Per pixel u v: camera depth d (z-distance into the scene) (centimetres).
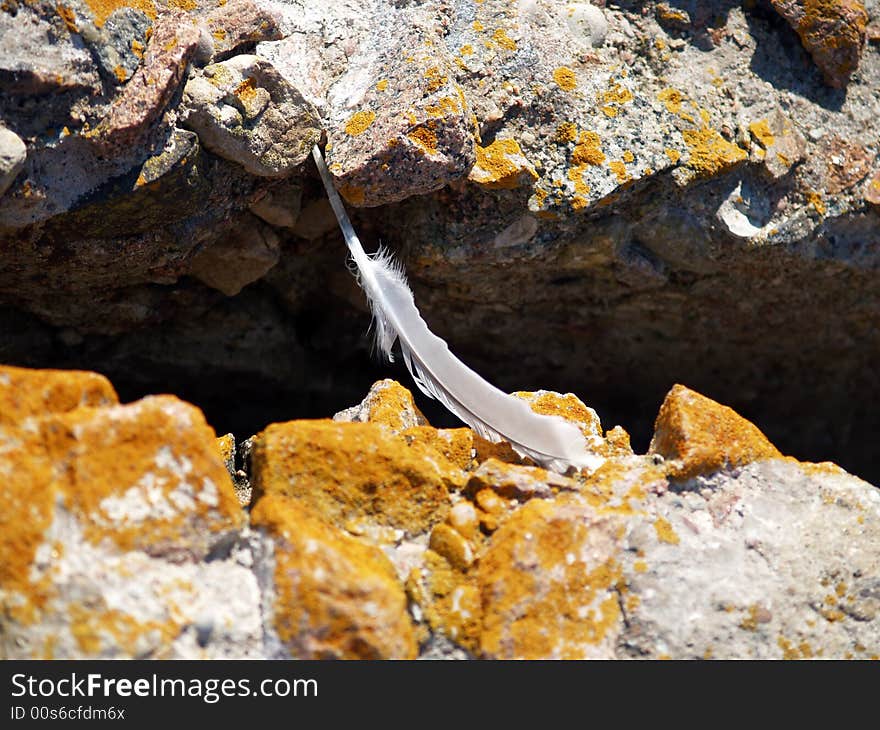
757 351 673
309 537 381
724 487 440
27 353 582
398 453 423
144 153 462
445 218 538
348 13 545
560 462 451
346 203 544
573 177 528
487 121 521
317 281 612
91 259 497
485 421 462
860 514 442
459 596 396
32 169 448
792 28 572
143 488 375
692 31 572
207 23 486
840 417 734
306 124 500
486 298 602
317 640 371
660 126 544
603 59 552
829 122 573
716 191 554
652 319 639
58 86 441
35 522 356
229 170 496
